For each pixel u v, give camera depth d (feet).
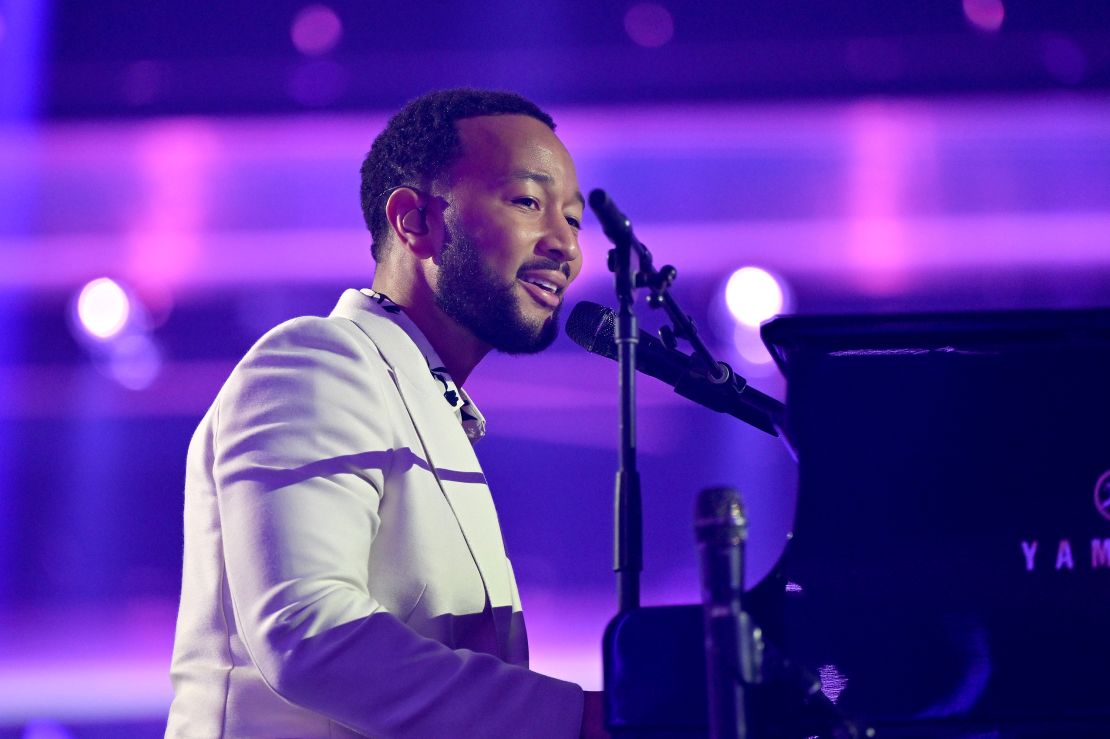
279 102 103.96
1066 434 19.36
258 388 24.93
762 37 98.53
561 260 29.09
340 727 23.99
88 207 108.88
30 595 101.86
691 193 107.24
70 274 109.09
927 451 19.40
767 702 18.29
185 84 103.30
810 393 19.75
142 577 102.89
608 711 19.31
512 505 102.22
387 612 23.41
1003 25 95.30
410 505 25.29
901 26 96.48
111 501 104.73
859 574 19.04
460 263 28.58
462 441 27.02
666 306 23.76
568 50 100.37
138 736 94.02
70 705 95.76
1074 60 96.99
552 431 103.40
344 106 103.81
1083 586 18.78
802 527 19.29
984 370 19.67
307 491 23.72
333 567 23.34
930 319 19.63
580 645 96.78
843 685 18.67
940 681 18.61
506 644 26.12
